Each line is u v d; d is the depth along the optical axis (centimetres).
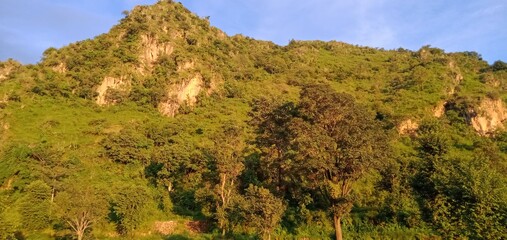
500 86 7112
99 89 6662
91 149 4925
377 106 5828
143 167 4534
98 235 3044
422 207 3052
